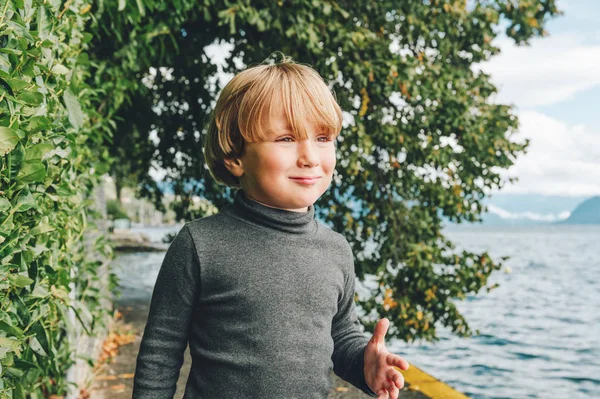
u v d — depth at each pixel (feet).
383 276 20.31
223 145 5.53
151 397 5.43
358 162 18.89
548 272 119.44
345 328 6.06
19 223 6.12
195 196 23.82
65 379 12.76
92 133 13.66
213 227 5.46
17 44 5.93
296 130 5.13
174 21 16.12
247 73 5.49
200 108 22.89
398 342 38.63
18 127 5.52
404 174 20.67
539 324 53.83
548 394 29.27
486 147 20.31
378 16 19.40
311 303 5.32
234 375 5.12
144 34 15.47
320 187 5.38
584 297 76.28
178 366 5.62
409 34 19.97
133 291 35.65
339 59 17.84
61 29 8.61
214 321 5.27
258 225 5.42
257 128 5.14
